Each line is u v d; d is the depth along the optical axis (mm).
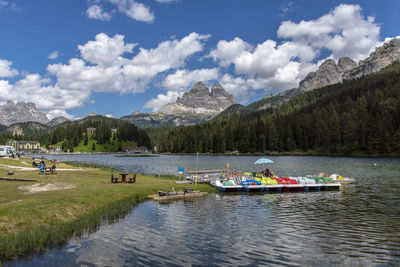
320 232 18906
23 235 15953
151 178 49812
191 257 14336
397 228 19719
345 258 14445
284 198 33125
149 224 20516
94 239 16672
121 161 123625
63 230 17859
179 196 33438
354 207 26969
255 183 39094
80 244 15750
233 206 28000
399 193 34000
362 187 39594
